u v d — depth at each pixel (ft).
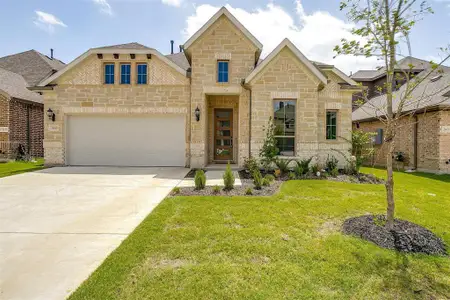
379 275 9.69
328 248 11.70
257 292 8.56
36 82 64.13
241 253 11.23
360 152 38.01
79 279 9.31
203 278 9.29
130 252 11.09
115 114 40.24
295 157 34.99
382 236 12.72
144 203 19.30
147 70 39.78
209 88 38.27
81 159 41.04
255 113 35.27
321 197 21.20
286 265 10.24
